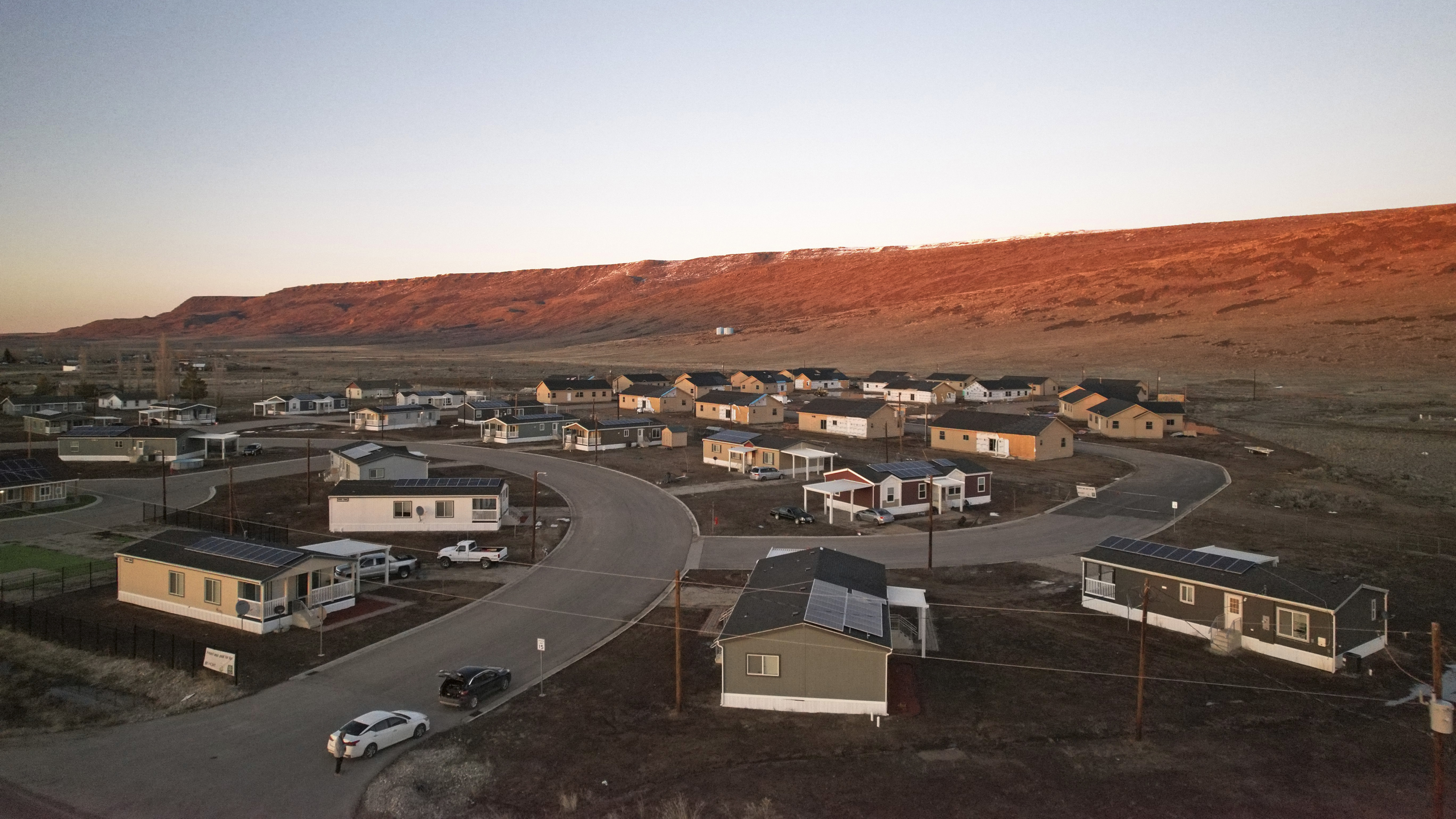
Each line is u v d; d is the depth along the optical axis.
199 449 78.31
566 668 31.17
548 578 42.34
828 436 95.62
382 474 62.09
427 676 30.50
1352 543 46.50
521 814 21.41
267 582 34.84
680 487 65.50
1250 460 74.50
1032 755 24.33
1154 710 27.19
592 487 65.50
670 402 119.31
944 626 35.28
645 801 21.94
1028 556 45.62
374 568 41.59
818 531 51.41
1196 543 46.81
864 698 27.22
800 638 27.61
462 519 51.78
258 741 25.61
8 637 33.97
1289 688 28.81
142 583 38.34
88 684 29.98
